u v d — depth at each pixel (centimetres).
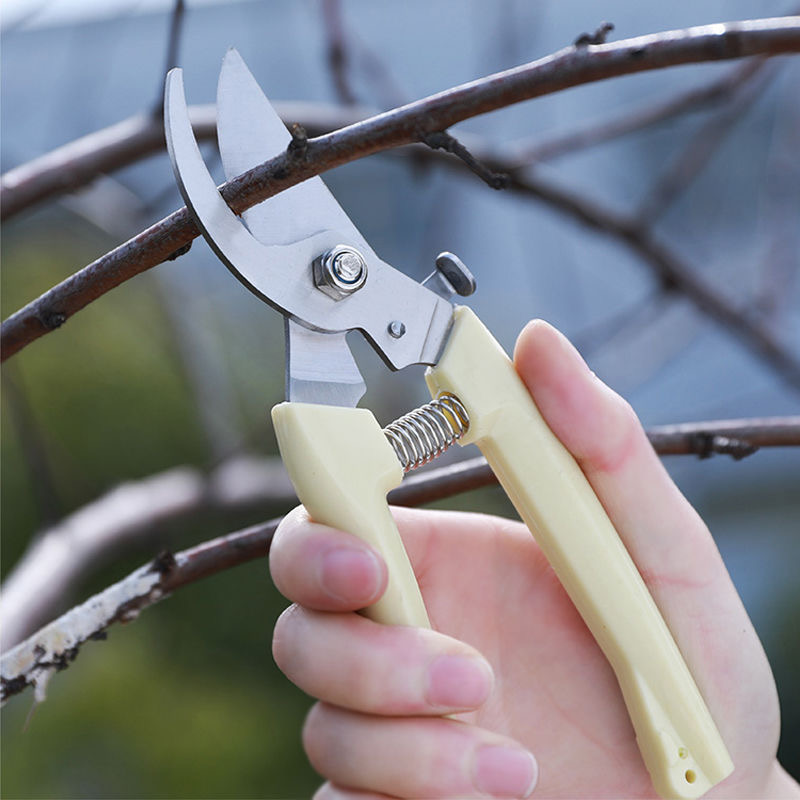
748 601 186
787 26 36
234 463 79
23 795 126
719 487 223
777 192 81
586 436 43
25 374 155
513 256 203
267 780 134
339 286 40
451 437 42
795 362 75
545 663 47
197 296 92
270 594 157
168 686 143
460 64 205
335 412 40
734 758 46
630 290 194
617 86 189
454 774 39
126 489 76
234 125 39
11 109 171
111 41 84
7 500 153
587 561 43
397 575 40
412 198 186
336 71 60
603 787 46
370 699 39
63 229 151
